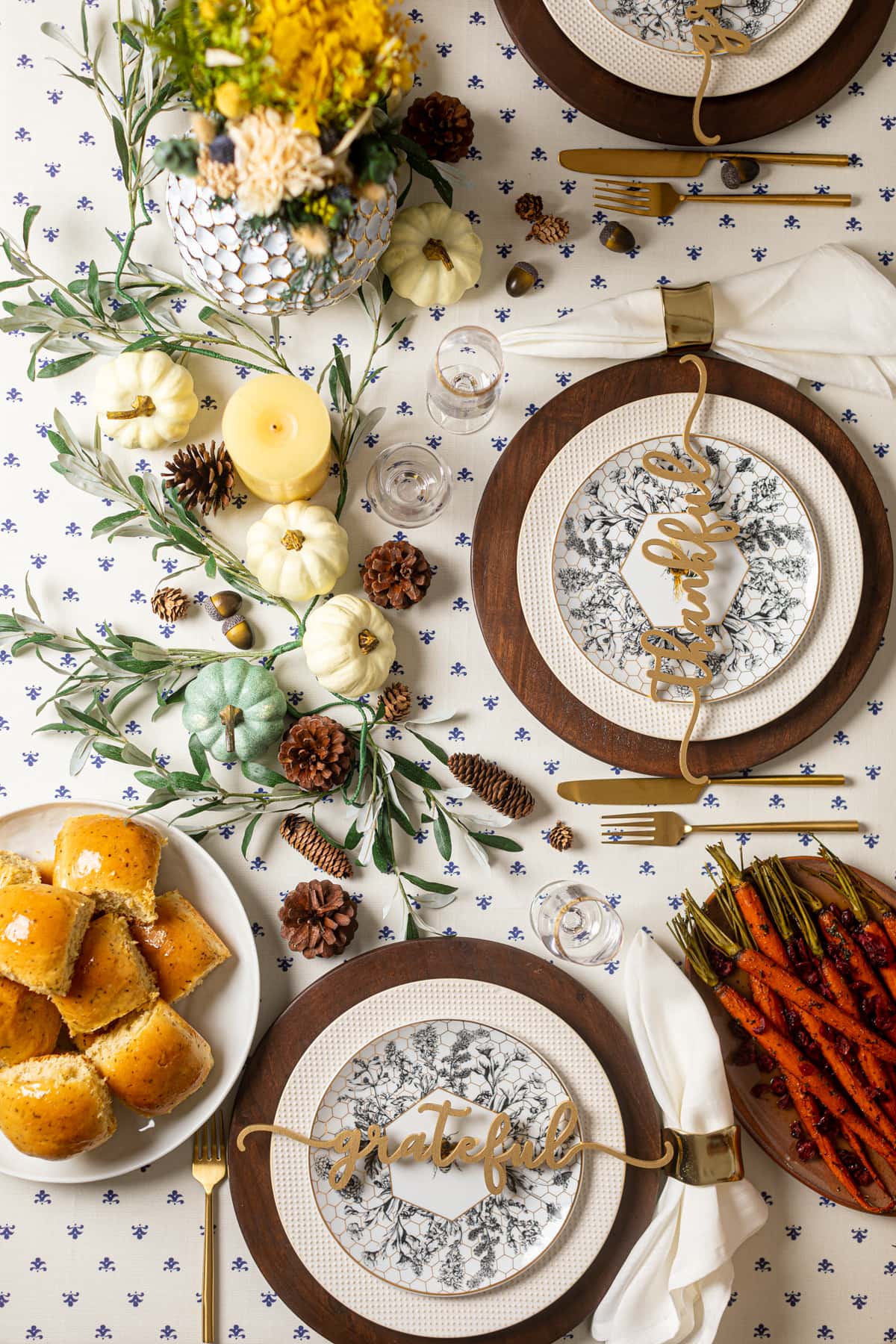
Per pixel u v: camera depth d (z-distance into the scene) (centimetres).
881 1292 144
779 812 143
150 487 135
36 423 136
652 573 137
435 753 135
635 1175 137
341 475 135
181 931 126
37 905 114
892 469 143
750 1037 140
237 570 134
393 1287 133
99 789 138
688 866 142
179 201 108
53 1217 136
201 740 129
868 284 137
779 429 138
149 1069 120
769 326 138
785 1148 140
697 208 141
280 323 137
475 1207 136
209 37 95
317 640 126
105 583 137
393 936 139
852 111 142
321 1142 131
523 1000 135
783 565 138
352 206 104
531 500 135
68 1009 118
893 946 137
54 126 134
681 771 136
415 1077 136
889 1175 139
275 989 138
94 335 134
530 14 131
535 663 136
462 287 131
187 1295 137
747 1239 143
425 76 136
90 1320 136
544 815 141
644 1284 132
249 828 132
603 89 133
